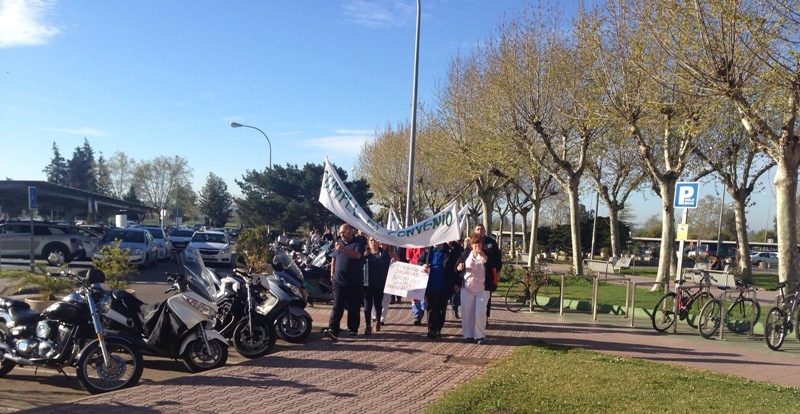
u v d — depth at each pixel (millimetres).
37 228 26547
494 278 10641
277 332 10703
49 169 107375
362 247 10562
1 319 7754
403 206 48969
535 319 14203
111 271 13758
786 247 13602
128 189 94000
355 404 6645
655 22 15148
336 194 11172
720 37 13781
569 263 47156
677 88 15828
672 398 6949
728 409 6520
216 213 85250
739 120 15859
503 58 23875
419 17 20281
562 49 22828
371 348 9836
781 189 13680
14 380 7840
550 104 23266
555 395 6941
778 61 13086
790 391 7586
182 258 8531
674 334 12727
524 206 49031
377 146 48531
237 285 9633
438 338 10914
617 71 19359
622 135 22625
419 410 6473
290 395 6938
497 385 7367
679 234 14281
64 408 6184
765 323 11227
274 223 56031
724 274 19391
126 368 7375
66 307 7328
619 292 20906
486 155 25359
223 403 6527
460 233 10805
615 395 6992
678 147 25016
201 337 8070
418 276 10984
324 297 15188
